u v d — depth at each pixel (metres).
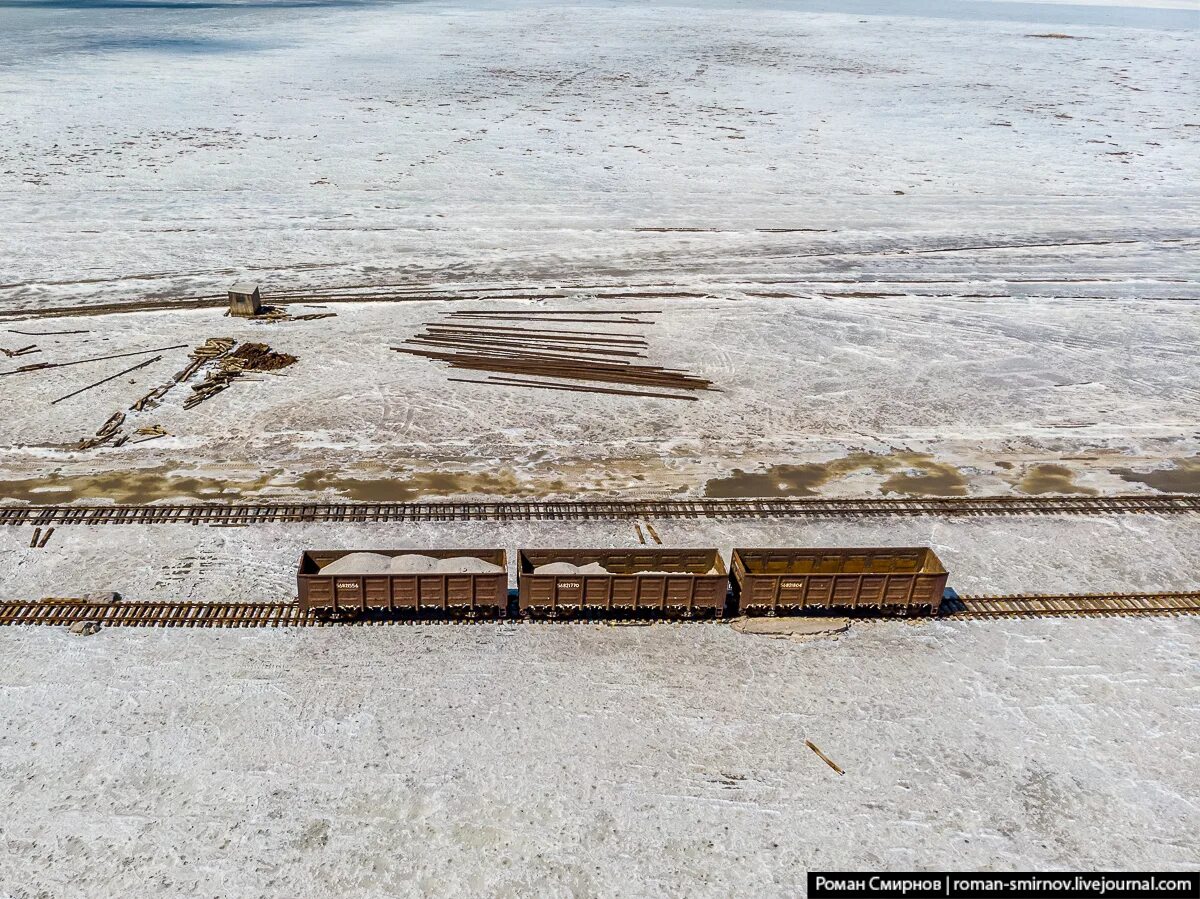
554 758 13.12
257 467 20.80
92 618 15.55
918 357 28.25
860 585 15.84
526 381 25.84
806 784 12.82
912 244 39.84
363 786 12.54
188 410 23.36
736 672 14.95
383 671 14.66
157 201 42.56
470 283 33.94
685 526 19.06
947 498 20.39
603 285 34.12
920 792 12.75
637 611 16.23
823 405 24.92
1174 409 25.14
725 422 23.81
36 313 29.78
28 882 11.02
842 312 31.94
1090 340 29.81
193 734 13.27
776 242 39.72
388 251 37.19
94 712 13.59
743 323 30.73
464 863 11.52
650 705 14.16
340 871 11.35
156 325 29.09
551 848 11.77
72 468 20.44
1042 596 17.02
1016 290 34.50
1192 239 41.03
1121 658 15.48
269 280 33.69
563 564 16.25
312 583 15.13
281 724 13.51
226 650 14.99
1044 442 23.19
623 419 23.81
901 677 14.91
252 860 11.44
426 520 18.94
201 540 17.97
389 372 26.09
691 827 12.12
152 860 11.38
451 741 13.34
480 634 15.63
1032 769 13.17
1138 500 20.50
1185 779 13.06
